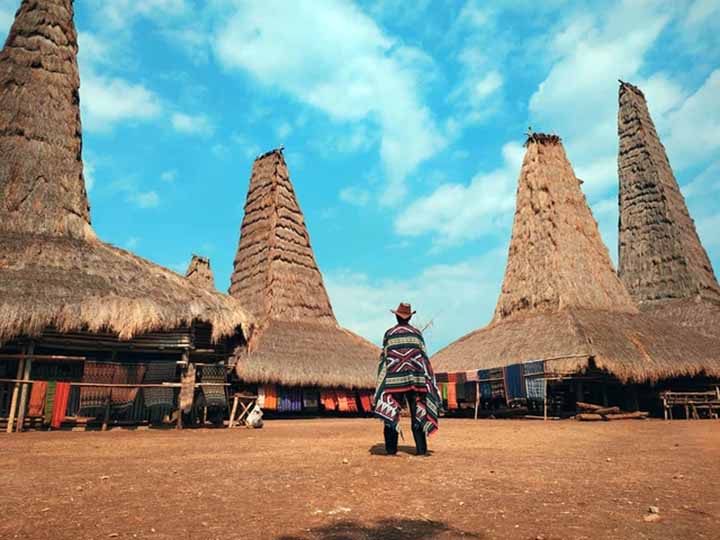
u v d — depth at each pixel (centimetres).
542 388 1850
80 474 507
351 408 2430
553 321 2227
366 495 400
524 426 1414
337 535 296
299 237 2966
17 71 1712
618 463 579
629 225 3225
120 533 302
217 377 1459
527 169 2822
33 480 473
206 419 1609
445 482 452
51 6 1830
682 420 1770
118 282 1432
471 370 2173
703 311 2700
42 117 1680
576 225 2656
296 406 2275
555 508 358
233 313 1534
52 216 1566
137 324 1310
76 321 1247
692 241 3094
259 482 456
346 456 636
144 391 1306
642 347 2020
